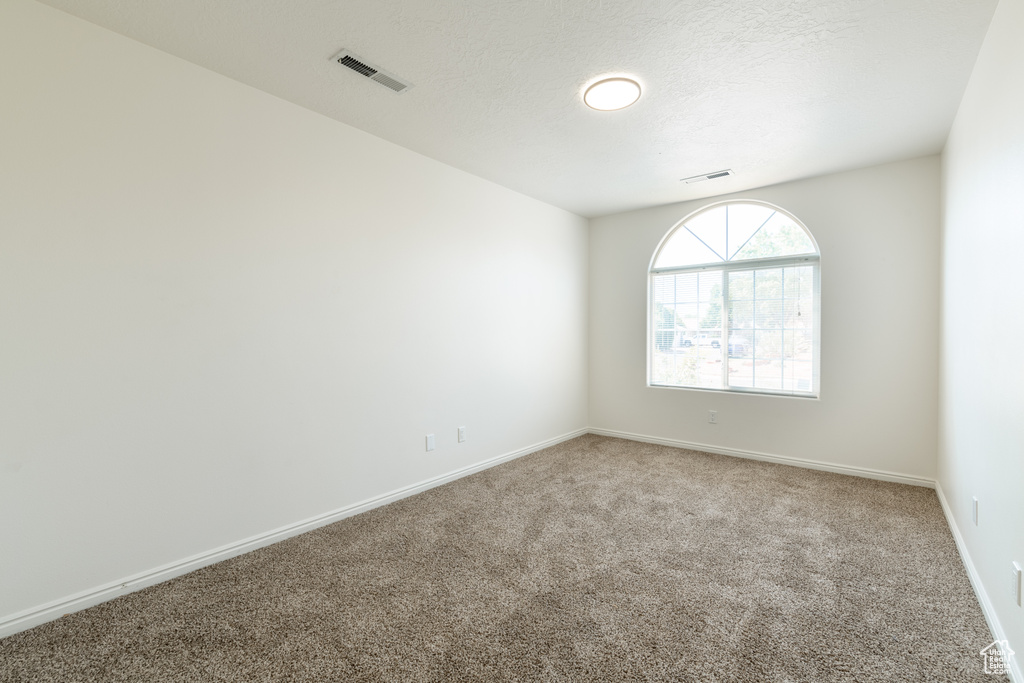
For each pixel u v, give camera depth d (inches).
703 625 69.6
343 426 110.2
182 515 84.6
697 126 110.0
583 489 131.0
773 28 73.7
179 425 83.9
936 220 128.3
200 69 85.9
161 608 74.3
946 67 84.4
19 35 67.3
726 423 166.6
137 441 79.0
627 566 87.7
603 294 196.9
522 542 98.0
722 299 169.5
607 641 66.1
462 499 123.4
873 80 89.4
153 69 80.1
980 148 78.9
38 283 69.0
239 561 89.7
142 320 79.2
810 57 81.7
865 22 72.1
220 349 89.0
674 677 58.7
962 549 90.2
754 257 162.9
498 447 155.9
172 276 82.5
